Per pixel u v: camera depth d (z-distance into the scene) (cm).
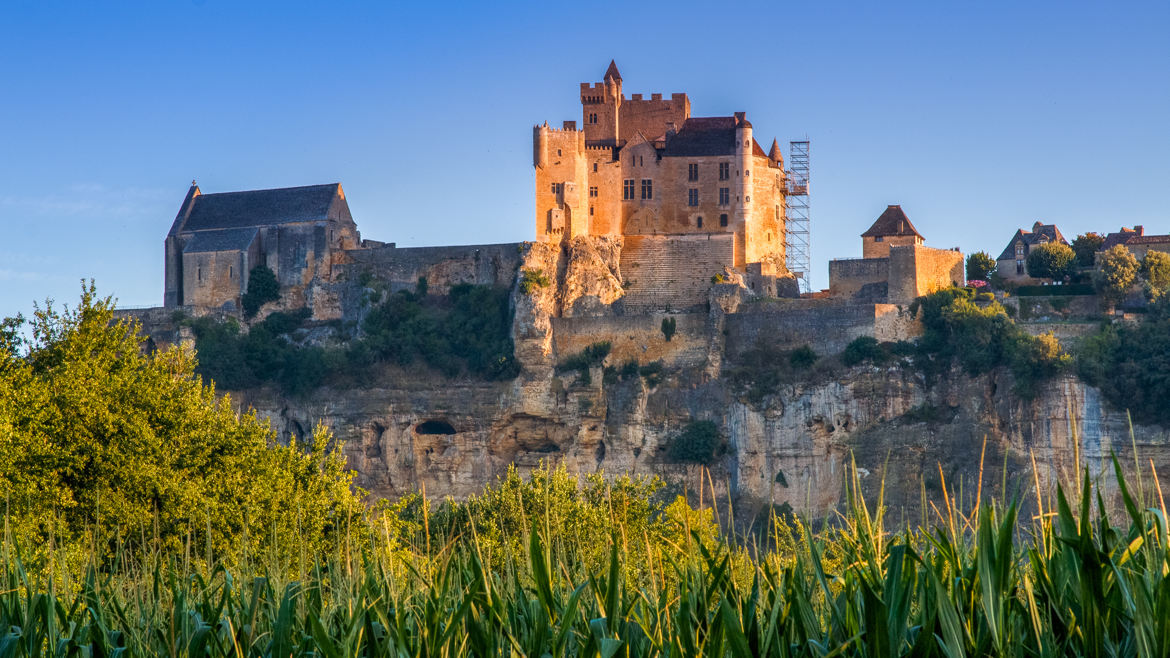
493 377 15062
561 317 15188
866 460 13288
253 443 6278
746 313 14475
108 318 7350
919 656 2172
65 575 2936
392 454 15175
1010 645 2173
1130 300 13625
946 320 13462
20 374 6250
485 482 14938
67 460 5394
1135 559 2161
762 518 13438
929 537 2295
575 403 14688
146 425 5819
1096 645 2144
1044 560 2308
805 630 2291
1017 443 12612
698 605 2441
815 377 13712
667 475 14075
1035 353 12588
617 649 2258
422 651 2383
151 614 2734
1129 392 12181
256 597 2577
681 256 15688
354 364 15500
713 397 14188
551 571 2547
